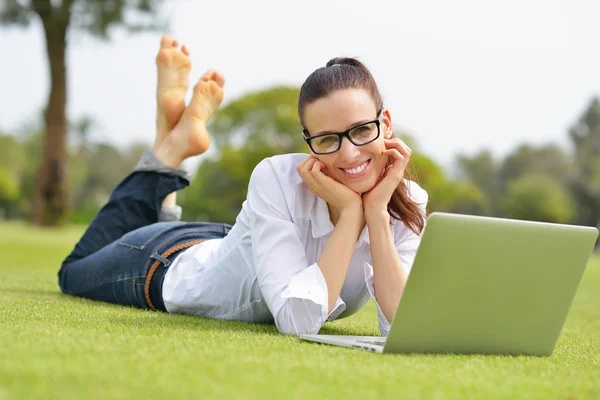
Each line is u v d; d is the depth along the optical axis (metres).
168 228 3.07
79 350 1.58
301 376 1.44
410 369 1.60
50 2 19.80
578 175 46.91
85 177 54.75
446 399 1.32
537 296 1.94
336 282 2.18
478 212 42.44
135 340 1.80
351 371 1.52
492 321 1.92
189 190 33.84
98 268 3.27
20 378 1.29
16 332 1.83
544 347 2.05
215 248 2.87
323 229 2.36
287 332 2.18
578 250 1.95
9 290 3.68
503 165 51.94
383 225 2.26
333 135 2.18
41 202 21.23
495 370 1.68
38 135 50.94
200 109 3.90
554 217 43.75
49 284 4.35
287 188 2.36
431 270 1.74
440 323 1.84
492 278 1.84
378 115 2.24
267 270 2.25
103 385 1.27
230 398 1.23
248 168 32.69
